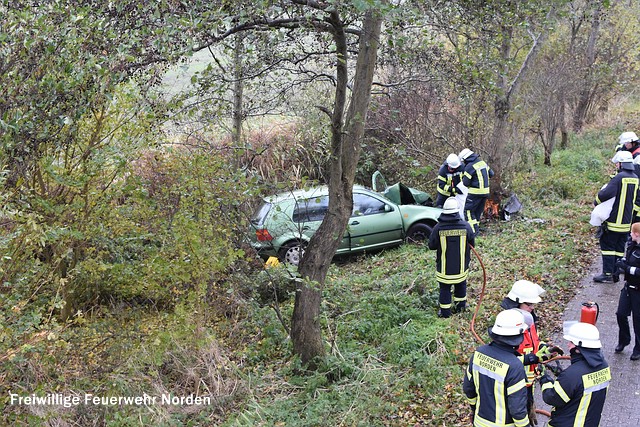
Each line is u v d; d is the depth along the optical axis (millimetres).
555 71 17594
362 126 7832
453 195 11914
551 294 9500
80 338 7543
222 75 8039
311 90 11352
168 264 8055
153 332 7906
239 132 9734
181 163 8336
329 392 7305
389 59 9883
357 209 12531
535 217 13609
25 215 6172
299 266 7957
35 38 5941
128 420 6656
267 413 6945
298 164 13078
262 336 8836
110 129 8484
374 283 10328
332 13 6562
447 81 10688
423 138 15242
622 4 20531
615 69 21594
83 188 8289
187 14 5934
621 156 9625
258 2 5914
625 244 9773
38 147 6945
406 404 6930
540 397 6855
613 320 8531
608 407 6465
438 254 8805
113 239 8461
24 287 6867
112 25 6168
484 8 9680
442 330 8359
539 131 17938
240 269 9258
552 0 10727
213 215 8406
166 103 7789
